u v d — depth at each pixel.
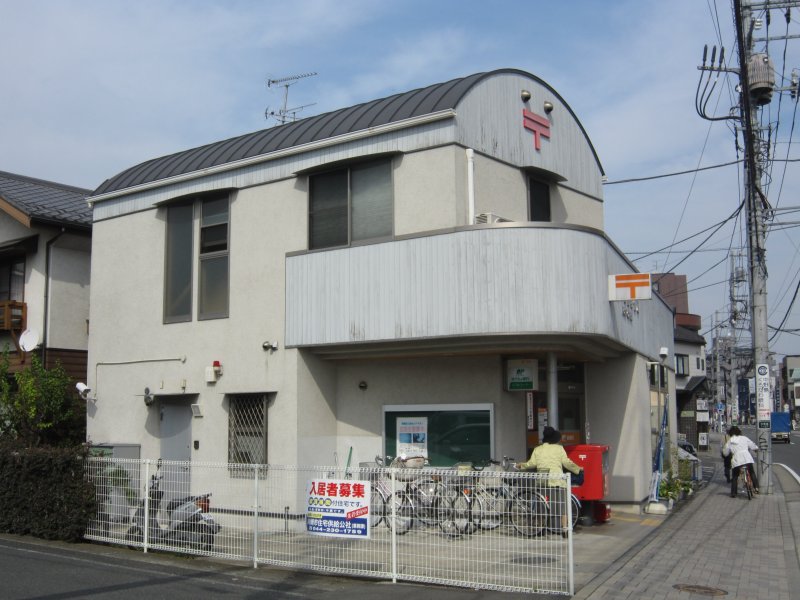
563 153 15.31
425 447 13.19
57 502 11.37
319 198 13.67
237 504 9.90
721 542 11.33
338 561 8.98
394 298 12.33
